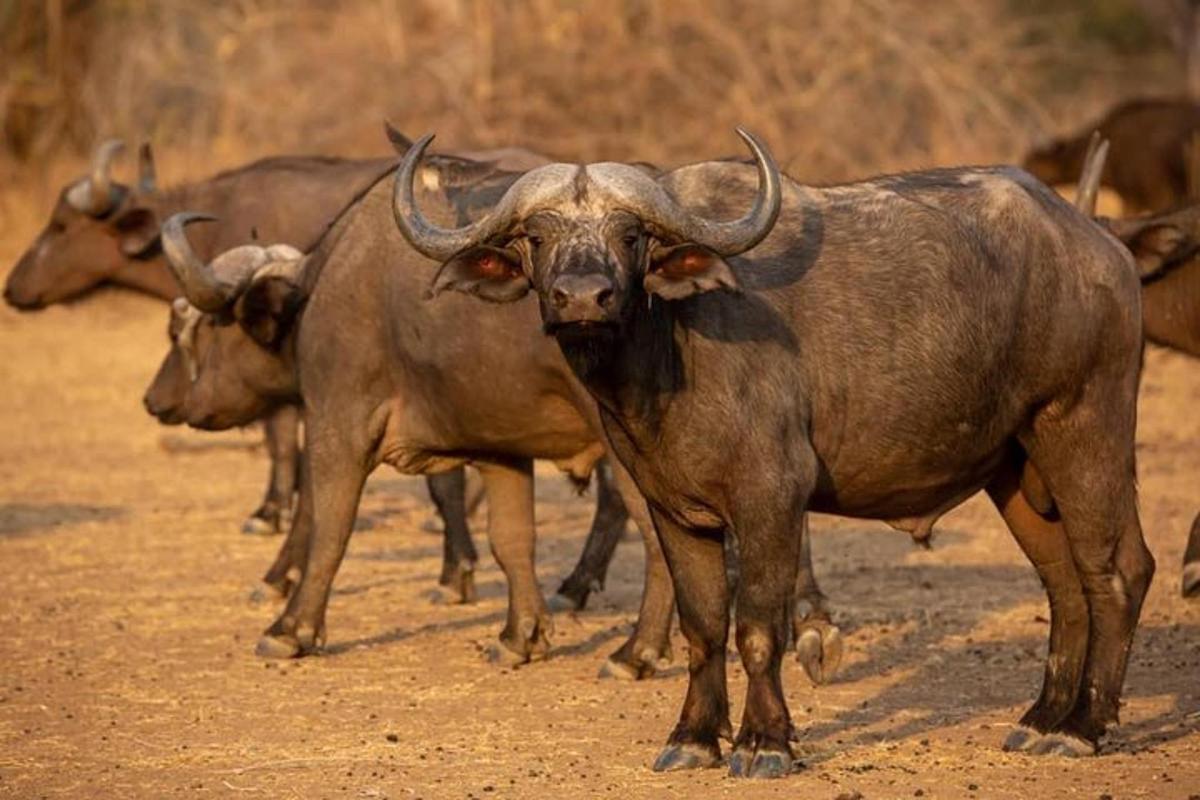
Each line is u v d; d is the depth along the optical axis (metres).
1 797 28.53
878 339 28.31
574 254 25.44
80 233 58.50
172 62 107.12
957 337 28.58
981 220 29.27
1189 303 41.78
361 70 101.62
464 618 41.47
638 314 26.95
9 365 79.25
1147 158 87.06
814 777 28.36
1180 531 48.09
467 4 101.81
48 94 106.31
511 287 27.02
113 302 90.12
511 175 35.81
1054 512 30.58
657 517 28.98
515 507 37.28
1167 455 58.66
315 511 37.94
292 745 31.27
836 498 29.17
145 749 31.12
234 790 28.72
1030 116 109.06
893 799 27.28
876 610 40.97
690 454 27.66
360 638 39.56
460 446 36.81
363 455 37.50
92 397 73.31
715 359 27.45
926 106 103.25
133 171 100.06
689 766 28.89
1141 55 148.50
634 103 99.69
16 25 107.75
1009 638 38.19
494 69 100.25
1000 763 29.20
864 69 102.25
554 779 28.84
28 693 35.00
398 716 33.16
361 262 37.19
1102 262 29.84
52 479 59.06
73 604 42.81
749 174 29.30
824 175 99.56
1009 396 29.36
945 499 30.12
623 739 31.25
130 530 51.53
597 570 42.00
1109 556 29.80
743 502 27.58
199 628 40.47
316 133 101.31
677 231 25.97
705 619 29.00
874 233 28.84
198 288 39.59
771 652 27.83
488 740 31.38
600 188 25.88
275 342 40.44
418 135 99.12
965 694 33.91
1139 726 31.38
